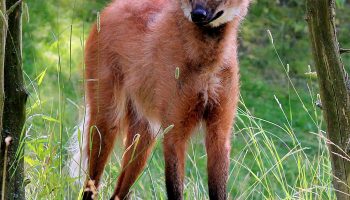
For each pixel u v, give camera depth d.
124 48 7.93
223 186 7.29
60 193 6.13
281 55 15.78
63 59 13.84
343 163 5.56
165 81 7.20
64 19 15.20
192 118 7.25
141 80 7.71
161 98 7.27
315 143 12.27
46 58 13.80
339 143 5.52
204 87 7.11
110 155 8.39
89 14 15.61
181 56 7.02
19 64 5.58
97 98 8.23
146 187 9.34
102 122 8.23
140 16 7.86
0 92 4.76
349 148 5.46
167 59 7.15
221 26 6.90
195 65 7.00
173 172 7.22
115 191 8.28
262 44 16.05
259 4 16.95
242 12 7.12
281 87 14.70
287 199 7.29
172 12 7.11
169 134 7.23
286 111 13.66
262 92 14.34
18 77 5.58
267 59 15.61
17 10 5.47
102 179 8.86
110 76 8.21
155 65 7.33
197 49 6.92
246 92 14.30
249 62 15.47
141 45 7.66
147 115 7.91
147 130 8.30
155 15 7.70
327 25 5.31
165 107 7.24
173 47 7.07
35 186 6.67
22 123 5.64
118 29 8.06
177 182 7.23
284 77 15.12
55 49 14.09
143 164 8.34
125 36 7.94
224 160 7.31
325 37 5.34
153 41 7.41
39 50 13.99
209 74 7.07
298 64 15.45
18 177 5.64
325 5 5.27
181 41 7.00
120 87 8.22
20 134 5.62
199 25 6.82
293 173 10.73
